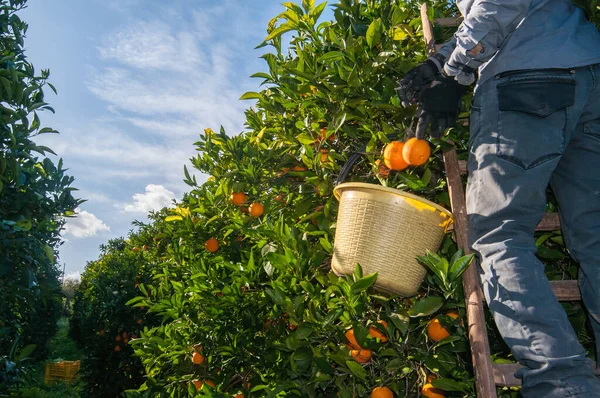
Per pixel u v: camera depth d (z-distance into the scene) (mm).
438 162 2537
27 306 3977
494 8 1690
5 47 3631
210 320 3785
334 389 2535
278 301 2494
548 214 2186
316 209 3000
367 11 3244
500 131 1715
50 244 4105
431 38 2486
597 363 1837
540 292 1566
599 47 1749
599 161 1799
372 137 2457
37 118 3512
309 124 3041
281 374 2895
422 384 2223
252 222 3531
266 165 3635
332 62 2771
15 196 3602
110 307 11188
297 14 3053
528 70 1698
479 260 1862
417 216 1991
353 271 2082
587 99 1743
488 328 2398
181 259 4898
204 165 4551
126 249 14008
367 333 2162
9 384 3600
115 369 10844
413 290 2074
